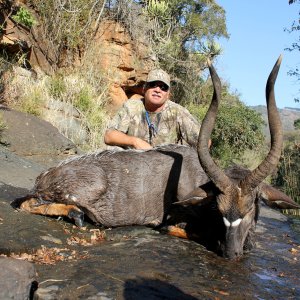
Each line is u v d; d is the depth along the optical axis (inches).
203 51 316.5
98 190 89.0
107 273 63.7
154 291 59.7
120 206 91.3
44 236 77.4
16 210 90.0
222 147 282.5
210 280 66.9
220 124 283.3
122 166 92.9
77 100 205.8
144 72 252.8
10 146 147.1
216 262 76.2
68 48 237.5
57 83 207.8
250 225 81.9
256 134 297.0
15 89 186.4
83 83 217.0
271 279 71.0
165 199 94.3
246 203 78.1
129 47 251.8
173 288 61.7
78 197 87.8
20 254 68.6
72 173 89.6
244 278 69.9
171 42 283.4
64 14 234.4
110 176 91.4
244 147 291.1
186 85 317.1
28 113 177.2
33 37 218.1
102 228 90.7
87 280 60.4
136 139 103.4
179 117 111.7
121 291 58.1
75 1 238.7
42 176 92.6
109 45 247.1
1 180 114.3
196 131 110.7
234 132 287.9
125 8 255.6
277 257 84.7
